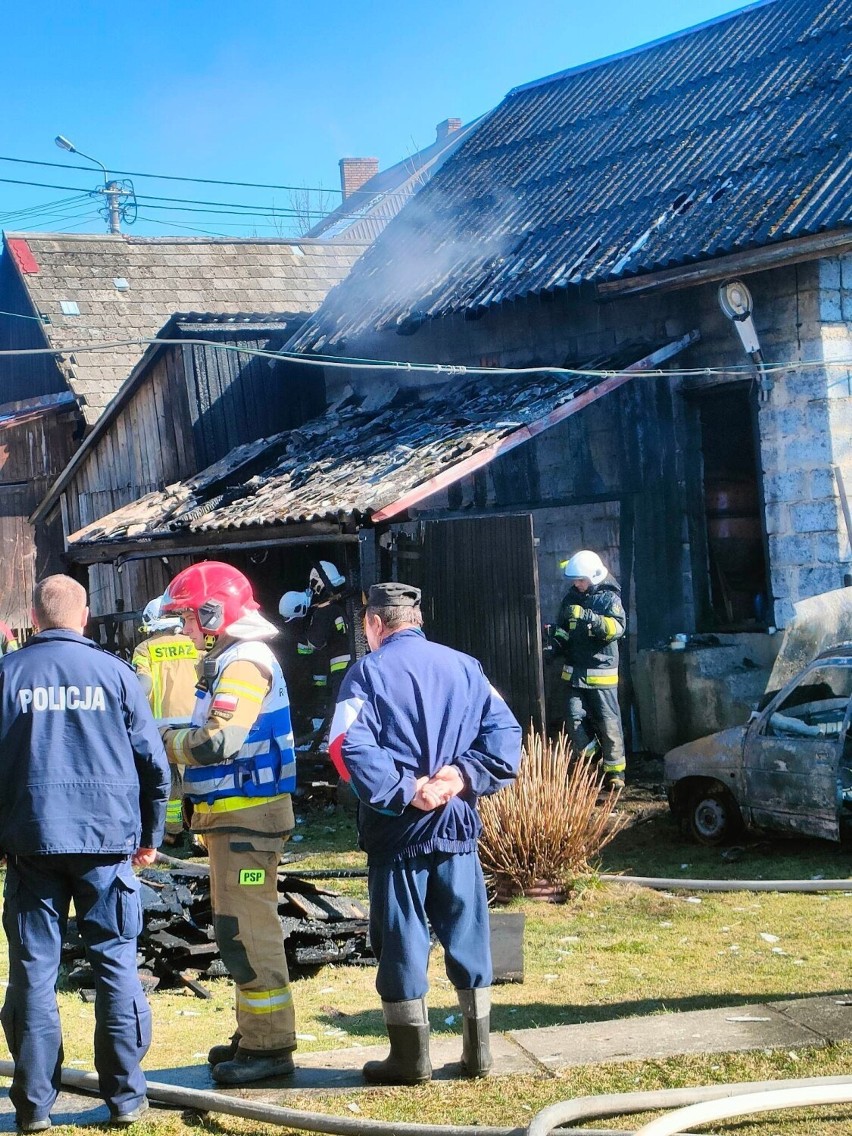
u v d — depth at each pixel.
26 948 4.09
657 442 12.12
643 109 15.45
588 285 12.41
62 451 20.48
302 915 6.77
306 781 11.91
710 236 11.39
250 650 4.52
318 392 16.62
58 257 21.70
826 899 7.75
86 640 4.30
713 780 9.26
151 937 6.53
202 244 22.88
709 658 11.56
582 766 9.67
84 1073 4.48
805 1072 4.24
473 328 14.23
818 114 12.73
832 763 8.45
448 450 11.48
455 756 4.23
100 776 4.12
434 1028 5.41
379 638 4.42
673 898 7.96
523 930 7.27
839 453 11.00
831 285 11.03
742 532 11.79
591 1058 4.46
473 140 17.66
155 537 12.95
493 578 10.81
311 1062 4.73
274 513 11.52
